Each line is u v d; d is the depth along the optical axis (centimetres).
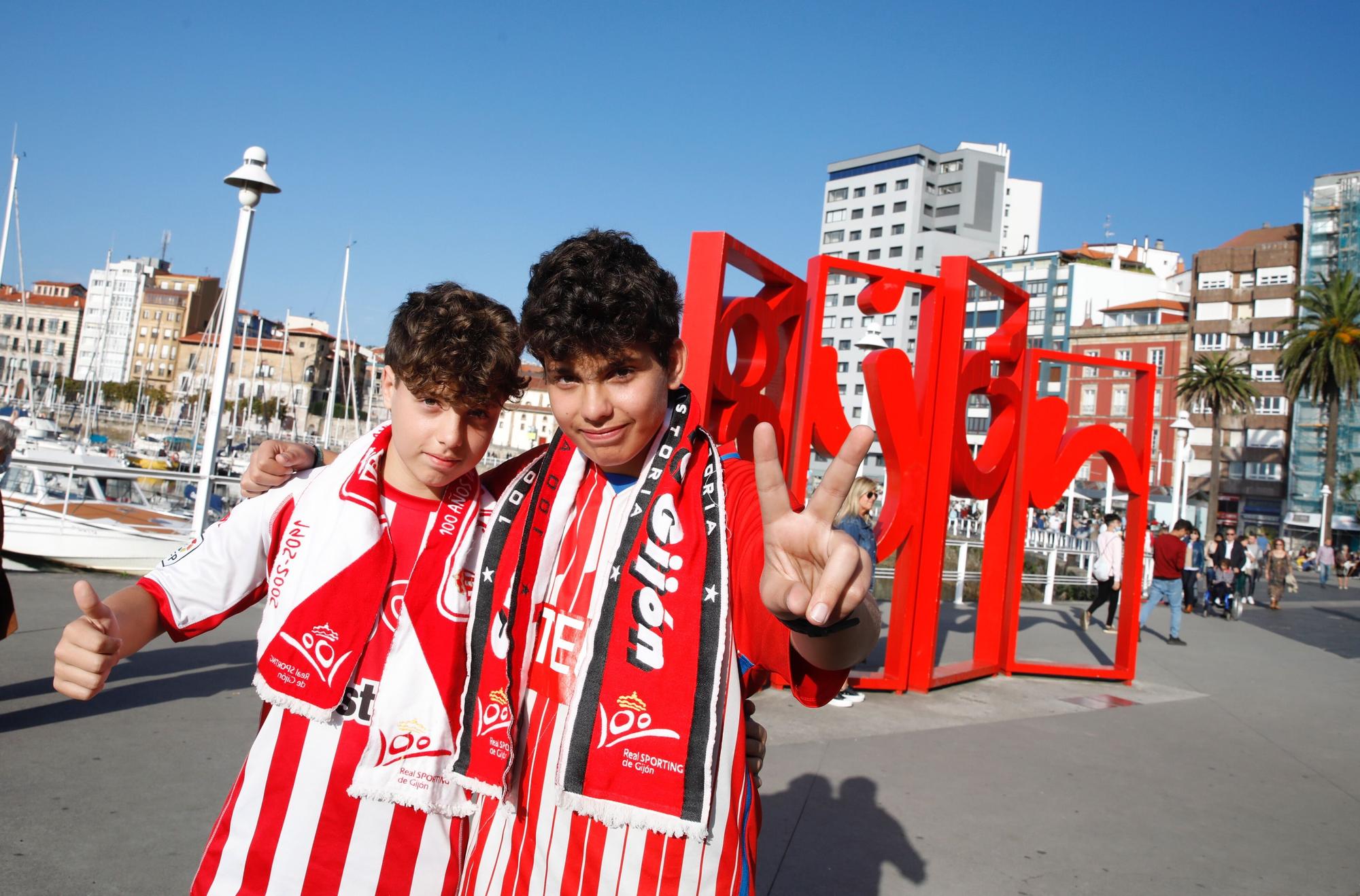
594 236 135
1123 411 5884
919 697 680
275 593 158
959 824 420
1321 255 5619
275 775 153
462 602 160
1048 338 3556
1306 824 473
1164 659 1033
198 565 160
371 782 150
